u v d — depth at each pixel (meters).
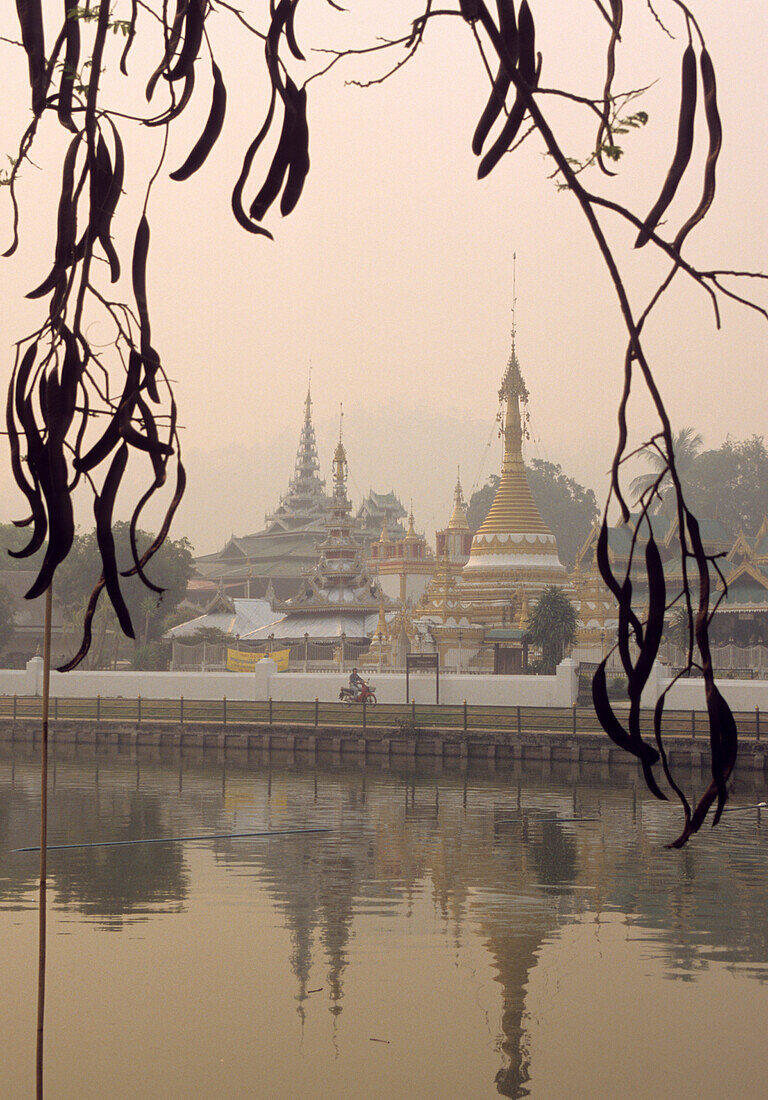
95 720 61.53
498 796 42.28
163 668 87.69
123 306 4.64
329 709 60.97
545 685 59.28
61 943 20.72
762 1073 14.63
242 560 192.25
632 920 22.72
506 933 21.61
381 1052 15.30
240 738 58.16
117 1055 15.11
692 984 18.39
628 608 4.10
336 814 37.66
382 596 91.56
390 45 4.25
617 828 34.72
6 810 38.59
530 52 4.23
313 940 21.03
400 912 23.38
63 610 111.06
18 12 4.50
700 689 56.50
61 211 4.61
